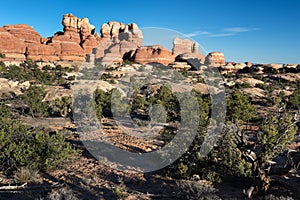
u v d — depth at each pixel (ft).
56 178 33.30
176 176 34.42
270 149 27.76
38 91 95.04
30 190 29.25
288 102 91.86
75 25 341.62
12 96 118.42
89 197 28.14
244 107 58.29
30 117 77.30
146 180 33.32
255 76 211.20
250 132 55.16
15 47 270.26
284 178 32.83
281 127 28.96
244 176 32.01
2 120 41.70
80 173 35.24
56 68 221.66
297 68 244.22
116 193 28.45
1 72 176.24
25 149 34.83
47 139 36.73
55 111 89.25
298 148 42.34
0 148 35.12
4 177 32.63
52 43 299.99
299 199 26.78
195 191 28.22
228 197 28.07
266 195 28.09
